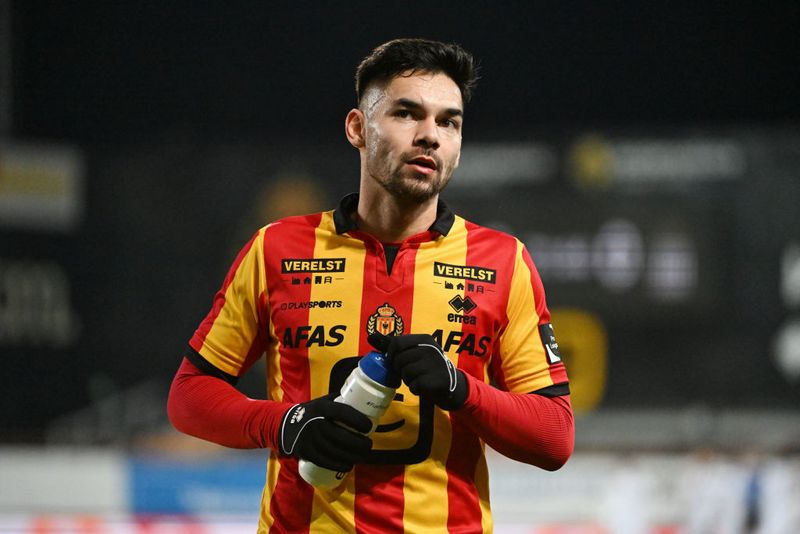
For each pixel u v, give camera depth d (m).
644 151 29.78
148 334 29.62
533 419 8.55
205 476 27.50
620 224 29.75
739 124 40.19
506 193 29.89
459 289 8.94
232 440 8.76
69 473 27.77
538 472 27.66
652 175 29.75
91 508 27.53
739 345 29.58
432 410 8.67
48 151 29.67
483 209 29.92
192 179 29.86
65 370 29.41
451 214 9.37
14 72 37.16
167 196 29.84
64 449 28.88
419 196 8.77
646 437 29.39
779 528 27.09
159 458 27.97
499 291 9.04
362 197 9.27
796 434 29.03
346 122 9.47
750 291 29.59
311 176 29.86
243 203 29.84
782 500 27.22
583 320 29.81
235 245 29.78
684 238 29.72
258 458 29.09
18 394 29.23
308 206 29.84
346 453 7.95
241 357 9.25
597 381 29.73
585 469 27.98
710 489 27.48
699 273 29.62
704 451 27.98
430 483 8.63
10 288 29.38
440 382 7.93
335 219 9.20
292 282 8.98
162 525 27.19
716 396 29.52
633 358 29.75
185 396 9.10
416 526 8.54
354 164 29.97
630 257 29.77
